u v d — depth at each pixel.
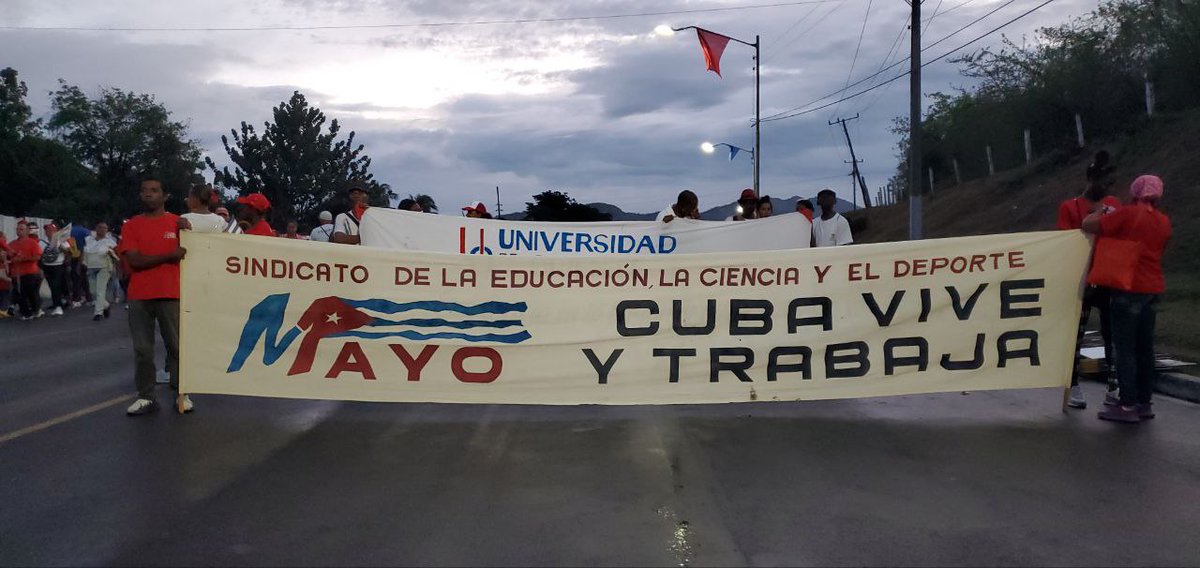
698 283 6.93
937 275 6.98
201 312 6.86
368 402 7.57
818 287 6.95
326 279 6.88
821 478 5.32
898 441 6.19
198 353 6.86
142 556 4.15
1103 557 4.14
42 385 8.56
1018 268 6.98
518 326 6.91
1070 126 35.16
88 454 5.88
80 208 43.09
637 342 6.93
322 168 40.69
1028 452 5.89
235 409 7.30
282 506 4.84
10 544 4.29
